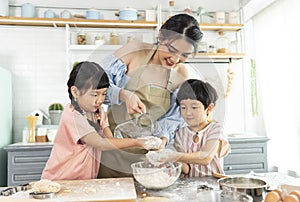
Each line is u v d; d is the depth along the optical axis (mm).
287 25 2996
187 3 3561
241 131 3588
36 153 2719
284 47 3057
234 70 3611
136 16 3197
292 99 2945
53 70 3293
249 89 3623
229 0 3621
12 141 3189
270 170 3348
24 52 3268
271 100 3305
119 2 3434
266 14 3391
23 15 3090
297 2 2846
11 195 1152
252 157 3029
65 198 1097
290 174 3014
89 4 3385
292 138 2969
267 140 3051
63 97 3283
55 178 1404
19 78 3252
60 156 1402
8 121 3023
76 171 1397
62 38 3312
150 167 1251
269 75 3334
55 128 3055
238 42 3582
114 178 1406
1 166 2777
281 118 3135
